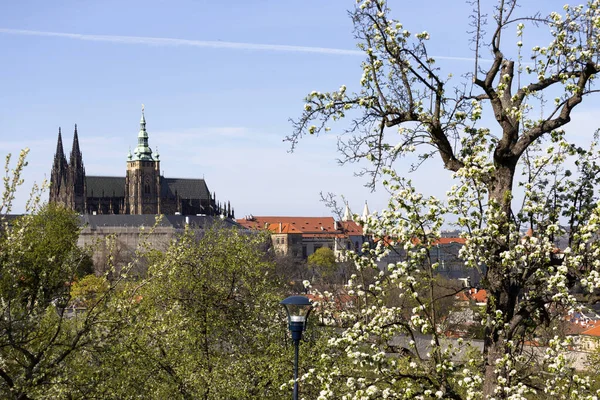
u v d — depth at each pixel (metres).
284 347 31.27
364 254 16.11
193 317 30.03
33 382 21.17
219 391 28.23
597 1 15.87
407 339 17.02
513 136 16.09
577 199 16.47
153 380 26.83
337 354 22.64
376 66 16.02
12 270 21.91
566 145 15.59
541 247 15.05
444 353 15.18
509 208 15.65
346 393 15.08
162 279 29.73
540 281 15.32
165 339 26.89
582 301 14.99
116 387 24.27
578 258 14.12
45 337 23.55
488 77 16.50
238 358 30.89
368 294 16.52
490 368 15.02
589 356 32.34
